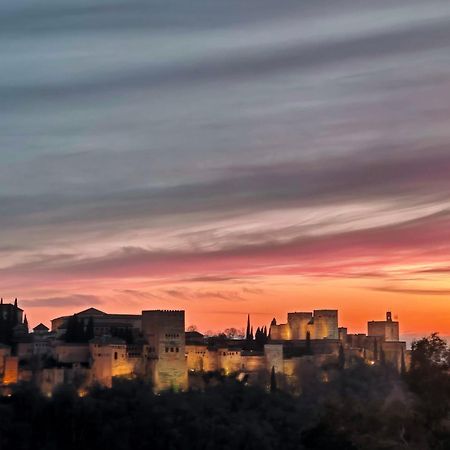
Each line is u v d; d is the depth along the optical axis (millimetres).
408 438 191250
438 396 191625
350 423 197125
